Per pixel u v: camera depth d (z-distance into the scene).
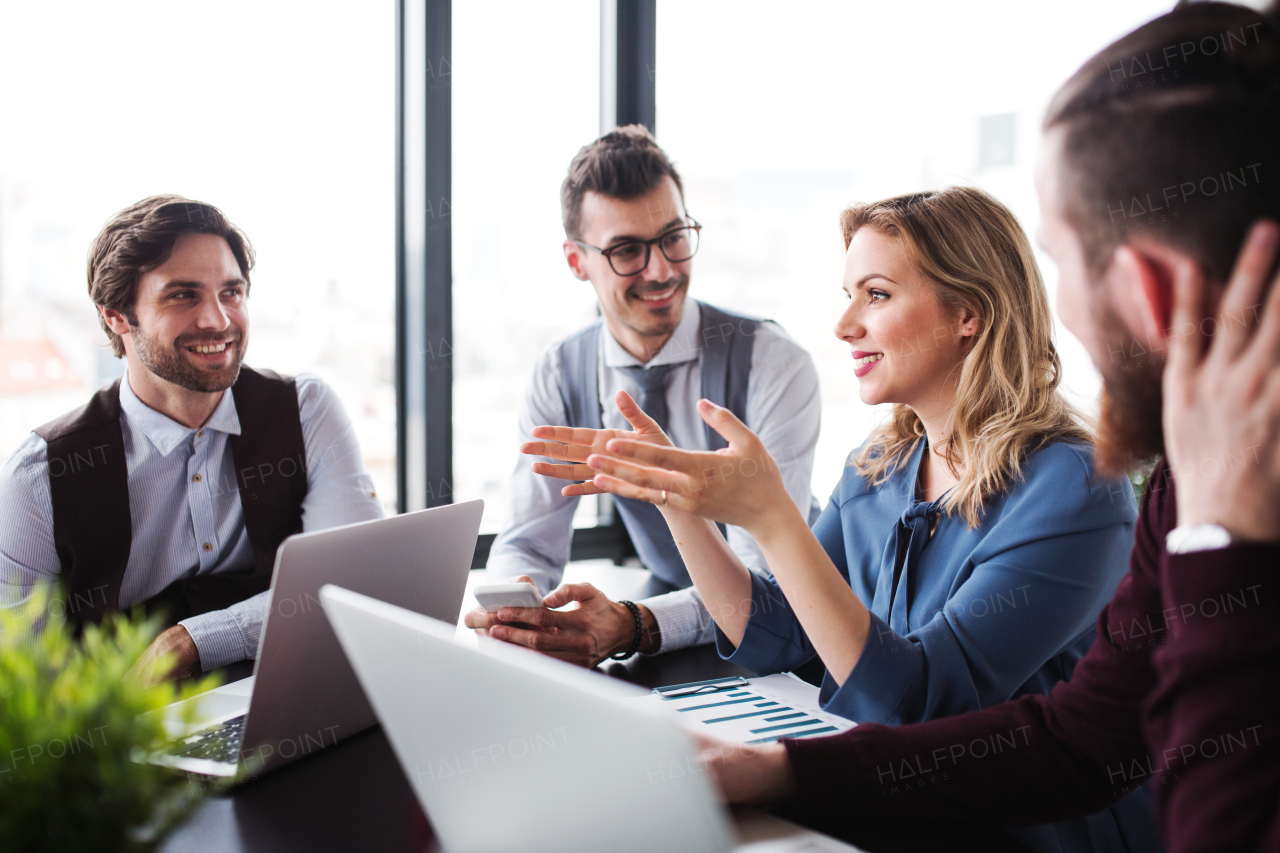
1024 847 0.75
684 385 2.01
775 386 1.96
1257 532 0.49
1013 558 1.01
